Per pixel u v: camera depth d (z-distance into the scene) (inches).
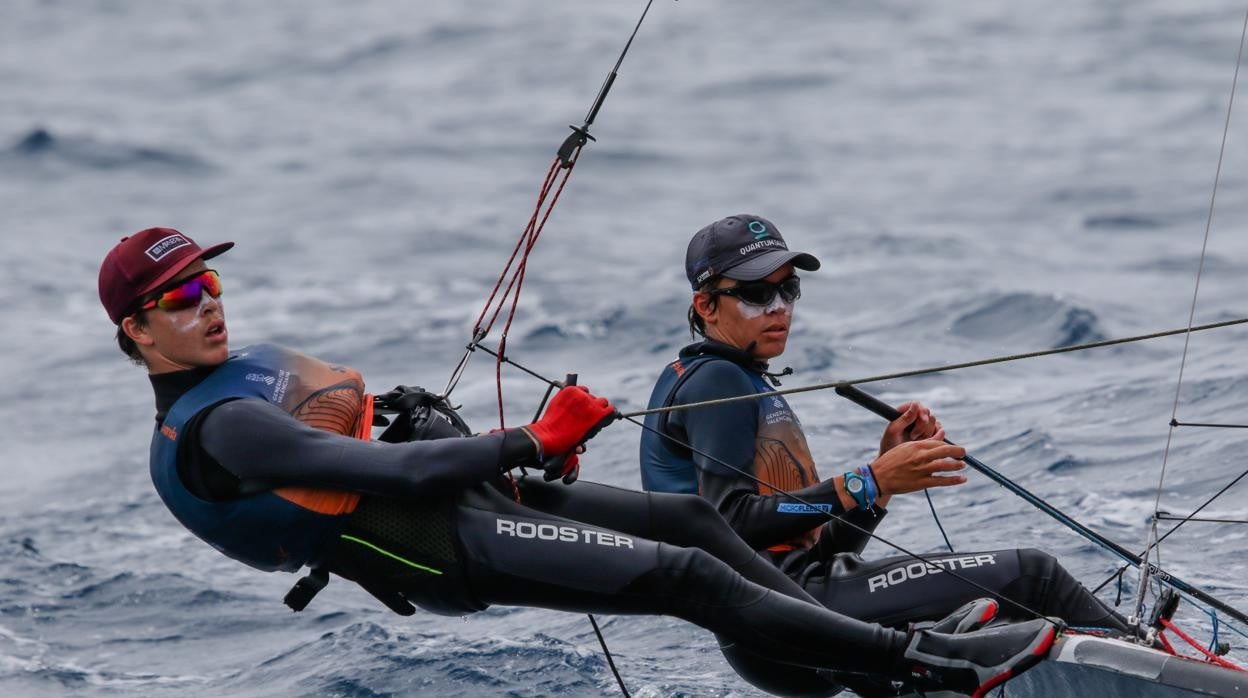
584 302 2064.5
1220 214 2834.6
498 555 504.4
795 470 591.5
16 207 3272.6
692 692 689.6
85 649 840.9
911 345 1660.9
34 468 1341.0
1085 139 3865.7
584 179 3516.2
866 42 5506.9
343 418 523.5
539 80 5034.5
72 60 5802.2
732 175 3543.3
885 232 2642.7
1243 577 770.8
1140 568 551.2
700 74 5022.1
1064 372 1451.8
